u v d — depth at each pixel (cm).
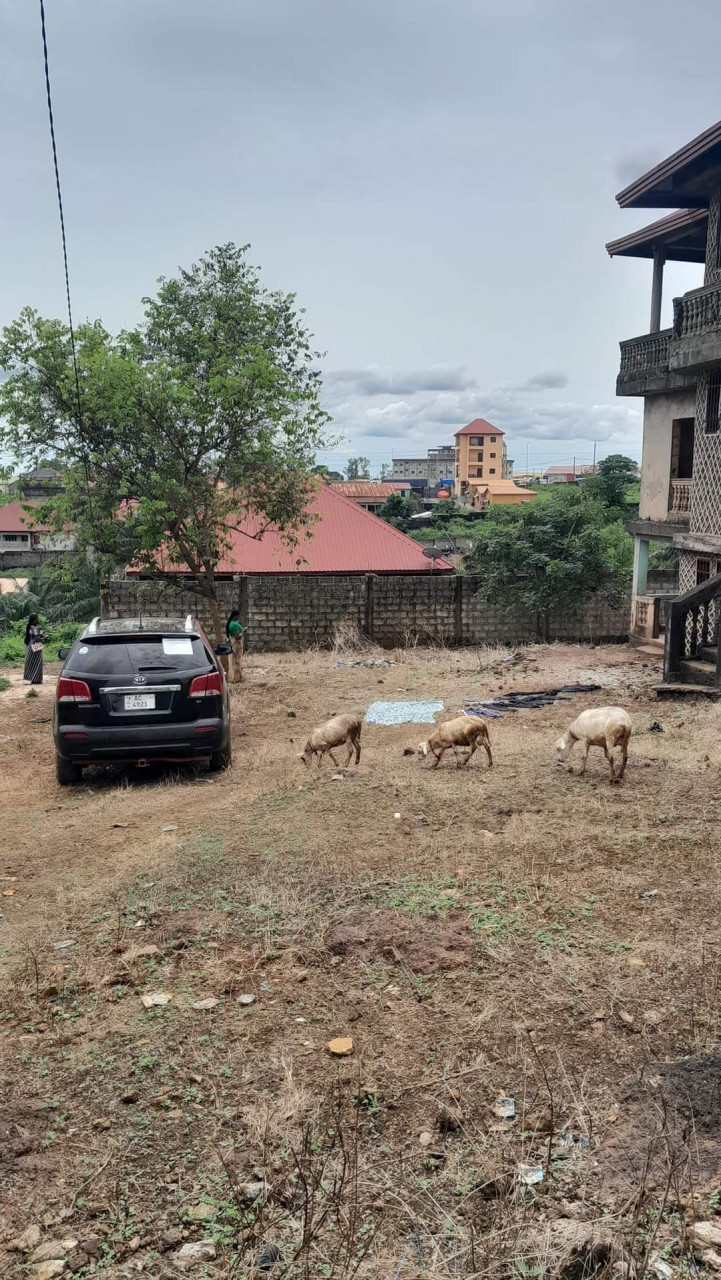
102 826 716
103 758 865
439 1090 318
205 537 1605
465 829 631
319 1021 371
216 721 881
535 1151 282
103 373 1452
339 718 862
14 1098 326
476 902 488
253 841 629
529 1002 376
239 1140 295
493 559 2039
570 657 1752
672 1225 250
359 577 2036
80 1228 260
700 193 1519
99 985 414
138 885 550
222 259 1653
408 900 495
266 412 1561
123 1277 241
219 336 1633
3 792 884
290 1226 255
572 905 479
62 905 526
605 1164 275
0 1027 380
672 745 896
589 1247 242
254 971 420
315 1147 289
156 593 2016
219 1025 372
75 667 871
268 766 926
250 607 2027
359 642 2033
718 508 1478
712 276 1455
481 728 824
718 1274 231
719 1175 268
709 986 380
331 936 452
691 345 1416
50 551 6131
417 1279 235
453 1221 256
